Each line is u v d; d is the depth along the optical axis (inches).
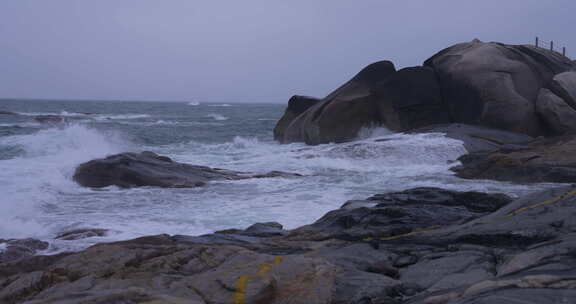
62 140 839.7
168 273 194.5
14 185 494.3
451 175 611.5
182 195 493.7
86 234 343.0
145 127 1621.6
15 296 177.8
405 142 744.3
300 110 1231.5
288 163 716.7
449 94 949.8
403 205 367.9
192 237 294.0
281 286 164.7
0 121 1611.7
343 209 366.3
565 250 175.2
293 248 255.1
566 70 959.0
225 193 505.4
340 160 716.0
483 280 166.1
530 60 964.6
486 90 906.1
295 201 465.4
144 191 514.3
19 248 298.7
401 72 965.2
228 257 210.1
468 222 274.1
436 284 171.6
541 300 127.6
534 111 898.7
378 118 1015.0
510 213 261.6
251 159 772.6
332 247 247.1
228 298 153.9
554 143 677.3
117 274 191.9
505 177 565.9
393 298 165.3
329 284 168.2
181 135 1371.8
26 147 783.7
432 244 237.5
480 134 809.5
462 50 1021.8
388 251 229.0
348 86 1045.2
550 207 245.8
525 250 195.2
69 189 513.7
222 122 2048.5
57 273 196.7
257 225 346.6
